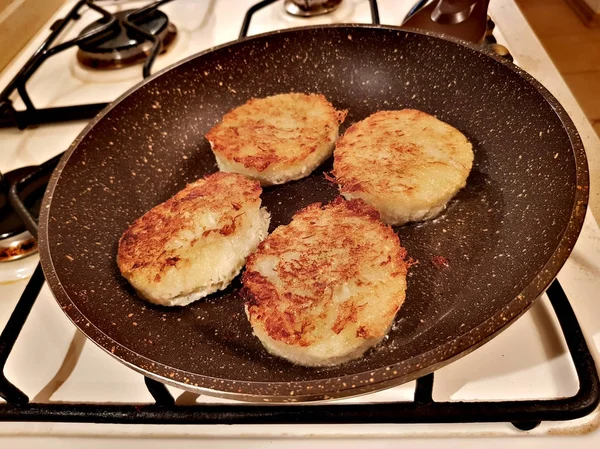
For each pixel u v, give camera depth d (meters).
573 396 0.21
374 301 0.24
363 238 0.27
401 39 0.35
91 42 0.45
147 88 0.35
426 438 0.22
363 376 0.19
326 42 0.37
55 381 0.26
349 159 0.31
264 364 0.24
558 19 0.70
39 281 0.28
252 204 0.29
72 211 0.29
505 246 0.27
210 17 0.50
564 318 0.23
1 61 0.48
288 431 0.23
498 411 0.21
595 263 0.26
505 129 0.31
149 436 0.23
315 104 0.36
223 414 0.22
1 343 0.25
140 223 0.29
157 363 0.21
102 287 0.27
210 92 0.37
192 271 0.27
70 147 0.31
